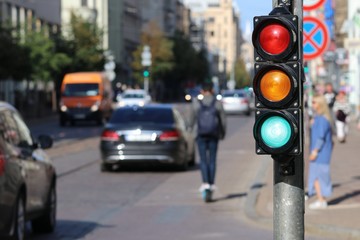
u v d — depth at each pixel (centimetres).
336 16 7150
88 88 6269
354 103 7050
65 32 9594
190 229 1584
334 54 4862
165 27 17212
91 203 1967
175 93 15612
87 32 8962
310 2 1706
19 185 1277
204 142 1956
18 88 7981
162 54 12838
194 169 2789
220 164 2978
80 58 8744
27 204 1345
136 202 1988
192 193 2145
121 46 13450
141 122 2628
